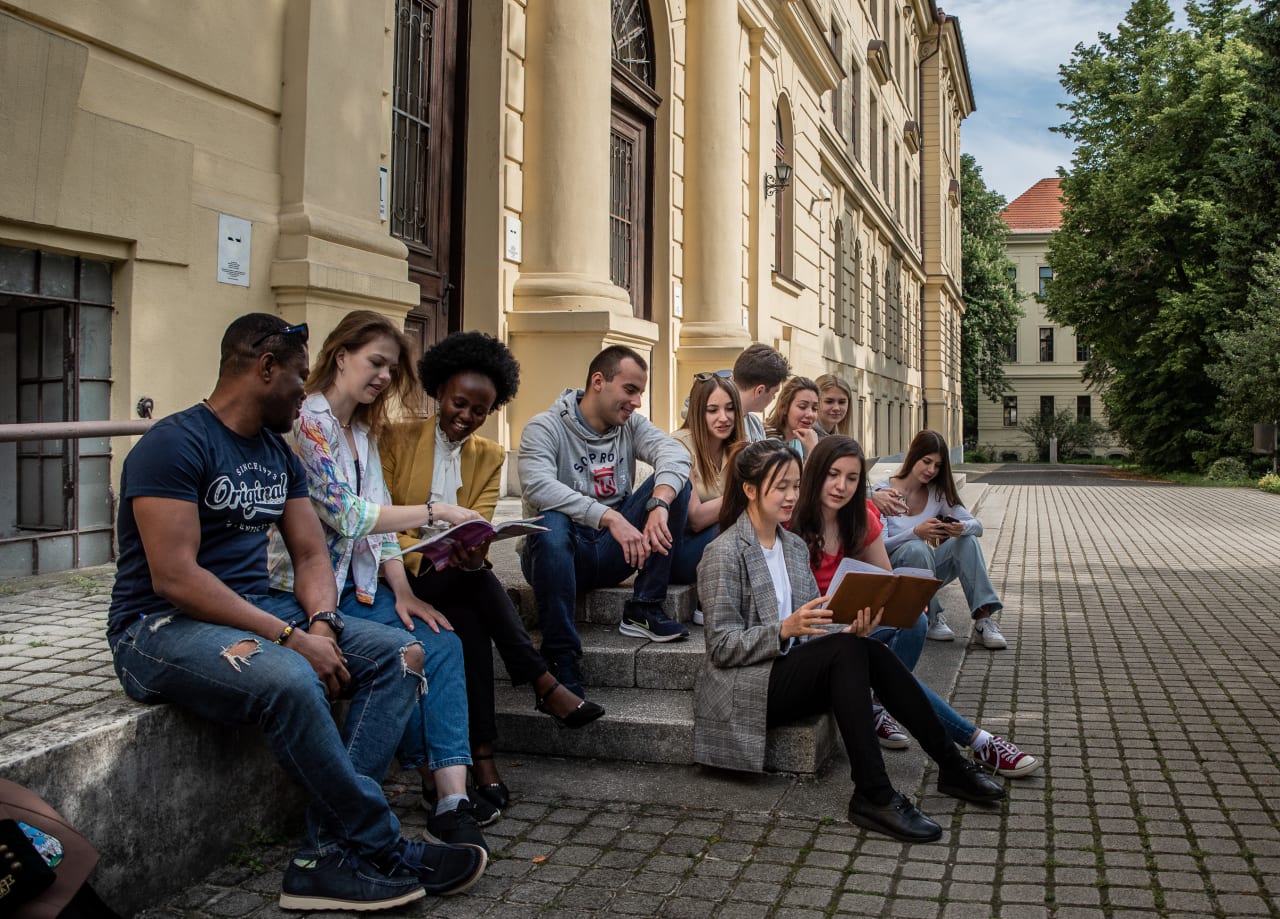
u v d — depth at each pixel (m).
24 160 4.71
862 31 27.48
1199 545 11.84
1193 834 3.49
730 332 12.88
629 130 11.94
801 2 17.11
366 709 3.29
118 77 5.22
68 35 4.93
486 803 3.64
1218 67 29.86
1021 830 3.55
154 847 3.02
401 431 4.01
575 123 9.28
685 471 4.88
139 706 3.05
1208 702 5.13
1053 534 13.15
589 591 5.06
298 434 3.53
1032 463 58.62
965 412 63.53
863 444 27.20
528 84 9.30
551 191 9.26
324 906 2.99
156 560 2.91
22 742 2.71
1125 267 31.72
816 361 20.47
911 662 4.72
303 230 6.12
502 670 4.77
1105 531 13.48
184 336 5.61
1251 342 24.48
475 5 8.98
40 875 2.22
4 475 5.52
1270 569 9.81
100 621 4.29
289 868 3.07
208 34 5.70
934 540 5.86
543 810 3.76
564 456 4.82
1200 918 2.88
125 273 5.38
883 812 3.51
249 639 2.99
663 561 4.77
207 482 3.04
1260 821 3.60
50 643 3.91
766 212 15.98
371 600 3.65
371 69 6.82
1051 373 64.62
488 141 8.91
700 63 13.07
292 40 6.24
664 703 4.42
